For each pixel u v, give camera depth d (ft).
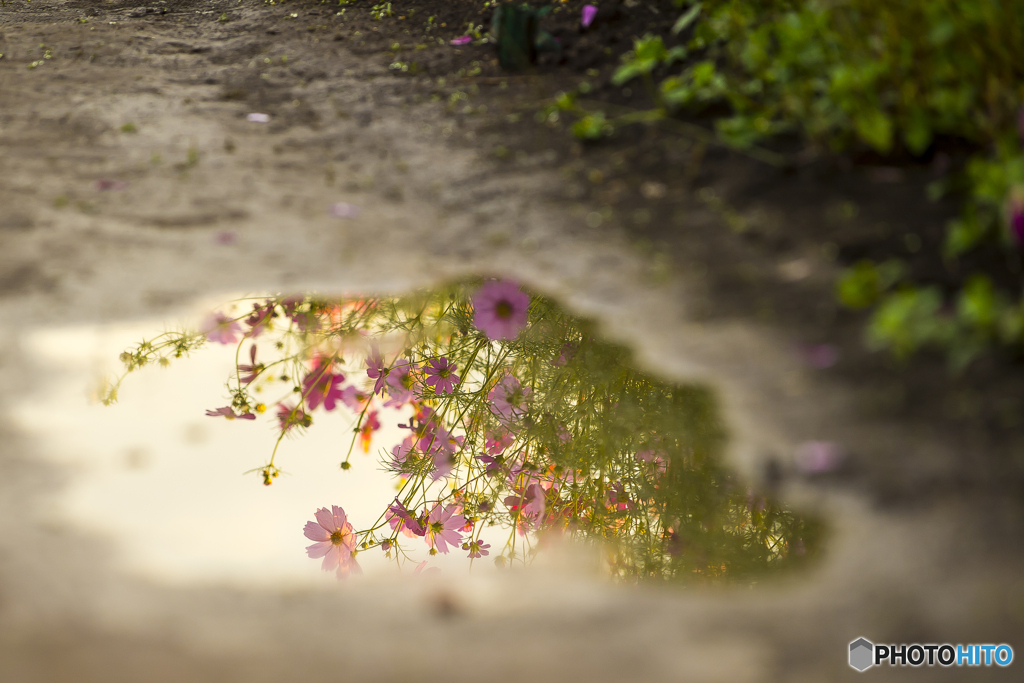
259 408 16.15
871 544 14.56
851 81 16.21
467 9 19.26
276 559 14.82
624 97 17.21
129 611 14.48
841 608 14.40
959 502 14.62
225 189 16.83
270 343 16.31
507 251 16.21
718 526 15.12
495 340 16.29
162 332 15.83
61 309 15.92
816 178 16.15
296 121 17.62
